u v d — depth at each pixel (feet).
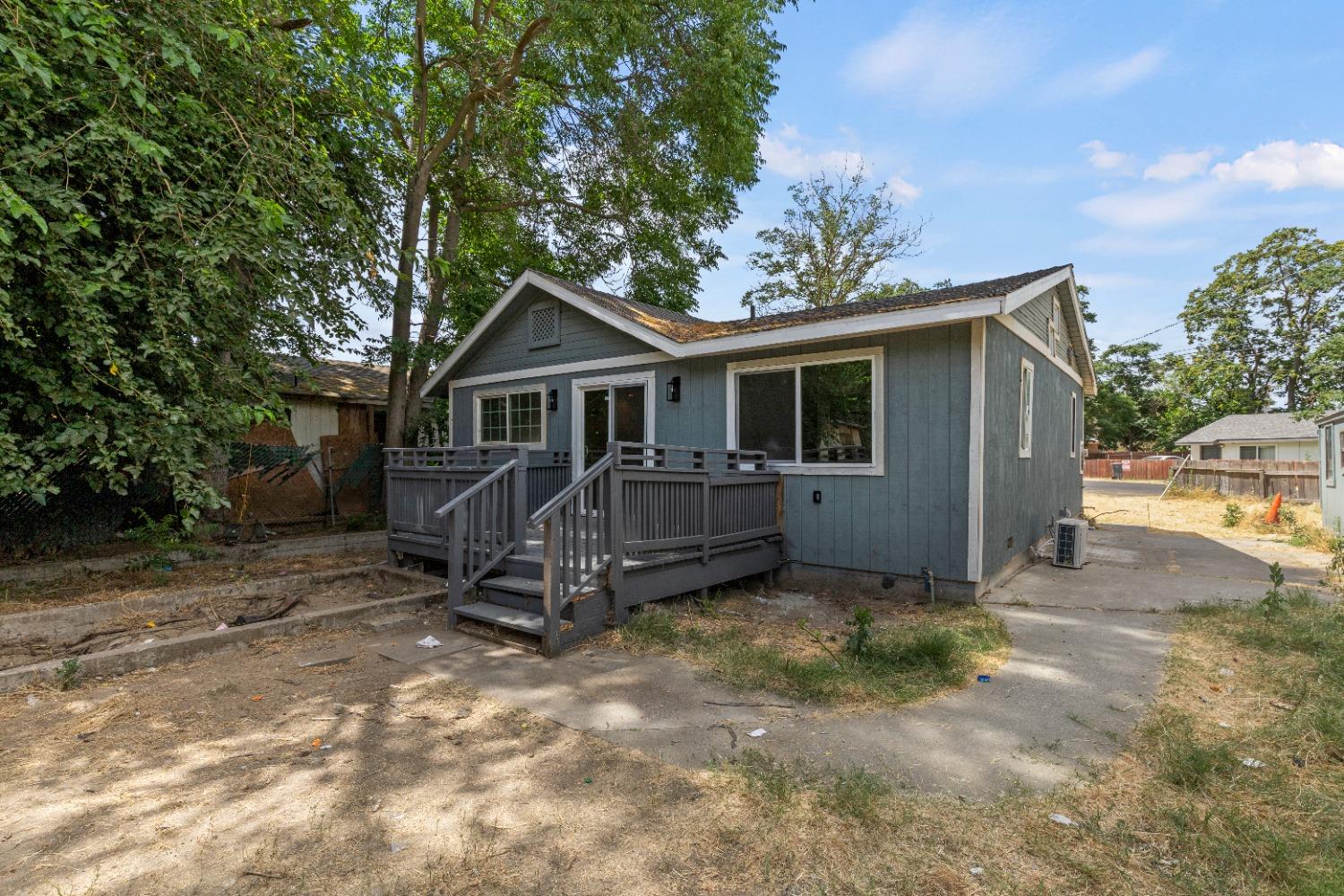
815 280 85.81
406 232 38.91
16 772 9.27
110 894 6.53
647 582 17.51
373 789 8.72
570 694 12.34
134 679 13.30
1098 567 25.48
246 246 19.08
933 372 20.10
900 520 20.76
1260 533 36.94
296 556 28.68
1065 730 10.47
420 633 16.75
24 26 14.84
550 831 7.68
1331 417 36.50
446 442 43.32
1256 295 105.40
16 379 17.78
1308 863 6.86
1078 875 6.75
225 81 21.03
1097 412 135.03
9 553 22.99
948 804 8.17
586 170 48.47
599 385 28.91
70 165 16.06
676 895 6.51
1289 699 11.51
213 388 20.11
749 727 10.72
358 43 36.68
